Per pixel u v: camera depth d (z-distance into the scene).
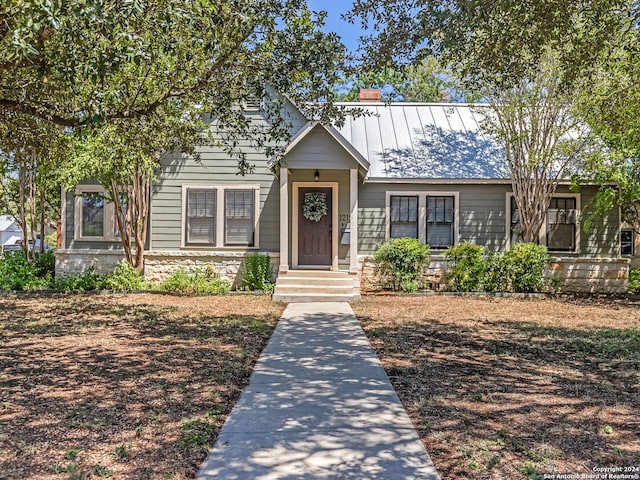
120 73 7.07
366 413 4.31
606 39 6.63
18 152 10.28
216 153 14.01
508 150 13.55
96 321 9.08
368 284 14.02
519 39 6.30
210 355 6.51
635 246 18.36
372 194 14.09
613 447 3.62
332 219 13.96
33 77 6.86
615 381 5.38
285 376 5.51
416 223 14.12
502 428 4.00
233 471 3.21
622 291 13.88
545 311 10.59
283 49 6.41
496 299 12.41
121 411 4.36
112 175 11.73
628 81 8.84
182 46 6.48
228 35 6.15
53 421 4.11
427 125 15.93
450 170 14.12
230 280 13.97
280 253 12.72
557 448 3.60
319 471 3.21
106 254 14.18
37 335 7.79
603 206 13.21
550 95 12.55
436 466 3.32
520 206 13.65
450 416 4.27
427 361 6.25
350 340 7.49
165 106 8.54
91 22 4.63
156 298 12.27
